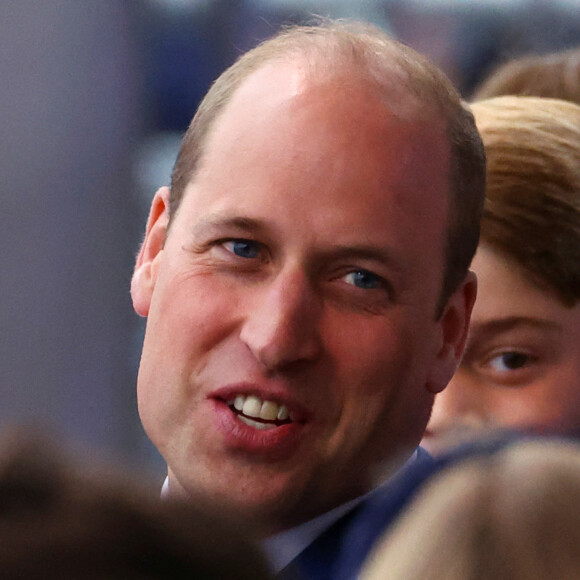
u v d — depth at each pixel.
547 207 4.84
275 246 3.91
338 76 3.94
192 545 1.59
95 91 11.68
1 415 11.29
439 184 4.05
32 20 11.56
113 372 11.91
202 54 11.41
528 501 2.09
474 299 4.41
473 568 2.01
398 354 4.04
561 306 4.91
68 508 1.59
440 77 4.17
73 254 11.84
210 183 4.03
